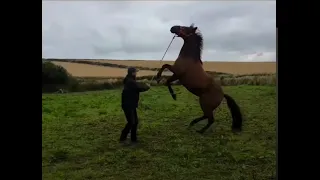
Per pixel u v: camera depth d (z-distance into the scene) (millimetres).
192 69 7348
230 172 5465
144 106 8492
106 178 5297
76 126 7441
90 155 6176
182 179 5219
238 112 7281
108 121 7809
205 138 6945
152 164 5793
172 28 7504
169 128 7488
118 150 6391
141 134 7203
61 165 5812
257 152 6172
